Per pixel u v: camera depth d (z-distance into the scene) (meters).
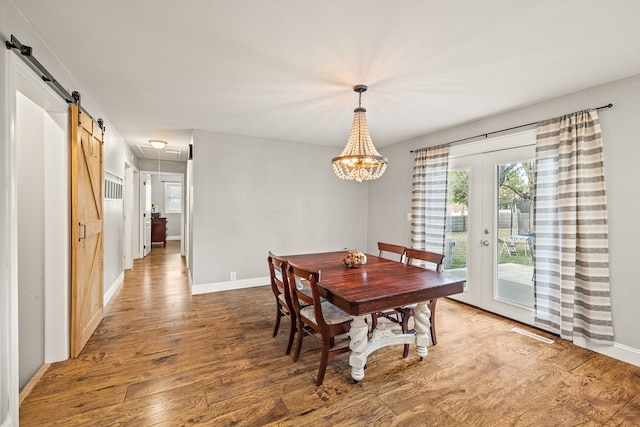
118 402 1.78
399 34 1.79
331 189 5.12
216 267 4.17
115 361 2.24
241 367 2.20
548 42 1.86
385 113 3.28
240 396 1.86
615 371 2.18
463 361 2.31
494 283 3.38
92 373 2.07
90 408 1.72
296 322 2.40
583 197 2.53
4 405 1.43
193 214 4.03
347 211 5.29
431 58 2.07
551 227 2.79
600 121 2.47
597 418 1.70
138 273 5.18
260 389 1.93
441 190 3.95
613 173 2.40
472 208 3.63
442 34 1.79
